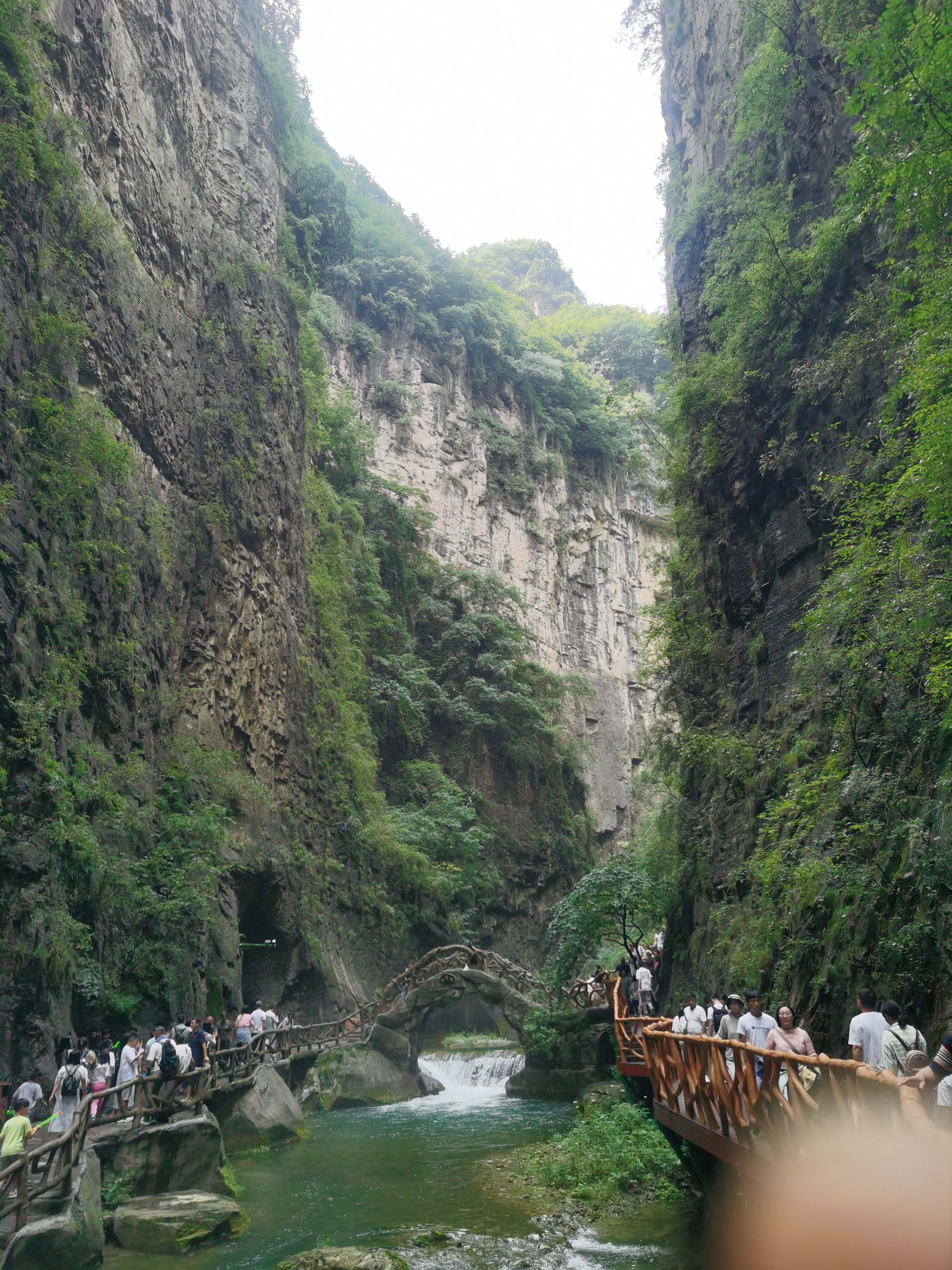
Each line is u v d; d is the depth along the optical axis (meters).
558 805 50.22
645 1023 16.05
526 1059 23.59
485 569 58.00
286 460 30.89
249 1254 10.11
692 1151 10.24
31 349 17.39
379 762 36.47
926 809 9.86
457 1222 11.25
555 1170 13.13
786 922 13.18
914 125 9.57
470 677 48.19
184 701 23.25
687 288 25.39
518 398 66.06
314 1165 15.10
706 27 26.81
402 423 56.47
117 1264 9.59
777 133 19.64
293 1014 25.98
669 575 25.91
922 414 9.43
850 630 12.48
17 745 14.67
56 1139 10.02
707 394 21.53
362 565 42.31
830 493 15.24
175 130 28.34
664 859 22.62
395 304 59.94
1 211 16.75
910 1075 5.73
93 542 18.58
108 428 20.55
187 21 30.45
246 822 24.72
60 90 20.88
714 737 18.58
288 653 29.39
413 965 27.59
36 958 13.99
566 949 24.14
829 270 16.86
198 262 28.42
